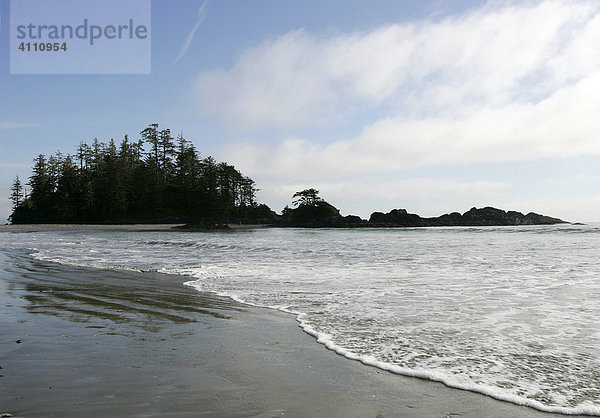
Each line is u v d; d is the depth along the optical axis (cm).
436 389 379
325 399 357
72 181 9106
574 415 330
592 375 401
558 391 370
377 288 890
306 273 1152
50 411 327
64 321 617
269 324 604
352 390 376
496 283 941
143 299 790
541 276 1045
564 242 2484
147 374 408
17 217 9138
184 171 9219
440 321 605
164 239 3198
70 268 1282
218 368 427
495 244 2367
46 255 1767
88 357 456
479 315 638
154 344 506
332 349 489
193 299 790
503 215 9338
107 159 9150
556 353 464
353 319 624
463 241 2759
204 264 1412
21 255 1755
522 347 486
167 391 369
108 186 8706
